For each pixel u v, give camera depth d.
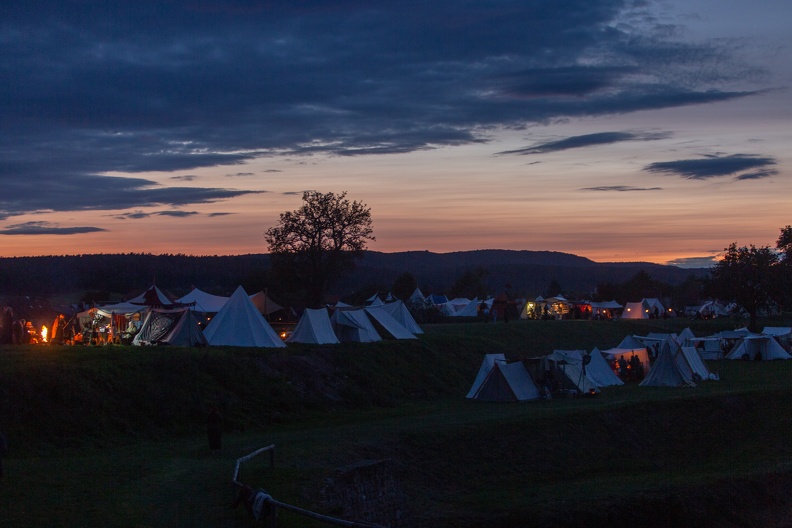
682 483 25.41
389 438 25.34
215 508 14.61
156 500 15.09
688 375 44.38
